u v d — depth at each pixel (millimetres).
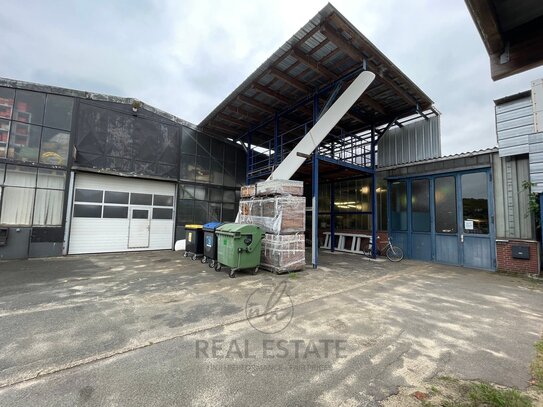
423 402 2010
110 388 2154
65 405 1951
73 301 4246
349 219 11078
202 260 7801
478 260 7480
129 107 10008
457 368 2479
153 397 2051
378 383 2246
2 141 7844
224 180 12602
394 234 9516
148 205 10461
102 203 9461
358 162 10578
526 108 6758
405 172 9258
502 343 2980
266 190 7180
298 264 6734
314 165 7535
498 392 2107
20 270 6500
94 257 8633
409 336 3135
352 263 8117
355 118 9352
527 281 5969
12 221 7895
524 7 1209
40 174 8297
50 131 8484
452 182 8219
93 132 9234
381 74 7152
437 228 8445
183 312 3814
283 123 10938
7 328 3236
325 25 5824
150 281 5574
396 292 4980
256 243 6320
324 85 8062
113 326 3328
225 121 11078
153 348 2801
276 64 7203
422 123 9102
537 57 1265
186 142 11430
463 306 4207
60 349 2762
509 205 7035
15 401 1985
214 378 2295
